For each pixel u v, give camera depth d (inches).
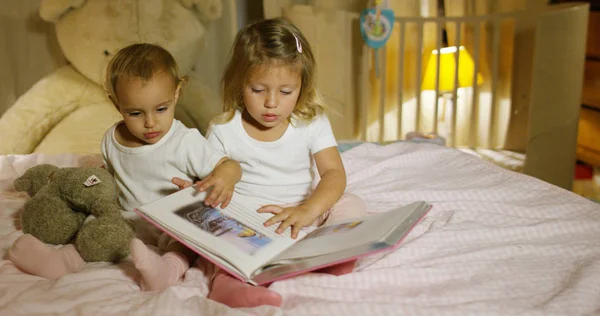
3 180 60.0
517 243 44.4
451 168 63.9
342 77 102.3
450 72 101.7
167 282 37.5
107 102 93.1
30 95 91.6
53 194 45.4
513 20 100.6
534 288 37.1
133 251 34.8
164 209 39.0
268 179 49.4
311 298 34.8
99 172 45.8
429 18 96.1
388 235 35.4
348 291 35.9
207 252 36.3
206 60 106.3
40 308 32.6
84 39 87.4
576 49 90.2
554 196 54.4
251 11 109.1
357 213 46.8
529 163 95.5
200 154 45.5
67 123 91.7
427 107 109.0
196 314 33.0
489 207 51.7
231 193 41.8
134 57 42.4
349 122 105.7
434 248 43.2
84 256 41.2
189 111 97.1
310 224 43.1
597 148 111.7
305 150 50.1
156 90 42.2
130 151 46.2
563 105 92.5
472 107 101.3
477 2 101.6
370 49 105.3
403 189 56.8
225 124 49.1
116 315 32.3
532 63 99.5
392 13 95.7
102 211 44.3
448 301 35.2
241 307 34.8
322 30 99.5
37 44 99.0
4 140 91.0
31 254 37.5
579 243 43.9
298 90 45.0
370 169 62.9
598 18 109.1
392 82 108.1
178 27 91.4
